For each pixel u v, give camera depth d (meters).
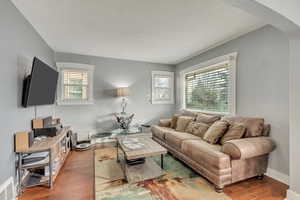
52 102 2.98
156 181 2.07
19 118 1.95
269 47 2.23
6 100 1.65
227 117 2.73
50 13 2.02
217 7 1.88
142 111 4.55
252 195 1.78
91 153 3.18
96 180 2.11
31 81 2.02
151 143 2.53
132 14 2.04
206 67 3.52
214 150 2.02
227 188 1.92
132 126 4.39
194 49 3.43
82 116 3.94
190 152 2.31
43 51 2.89
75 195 1.81
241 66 2.65
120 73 4.29
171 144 2.93
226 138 2.27
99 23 2.29
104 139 3.81
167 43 3.08
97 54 3.88
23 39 2.06
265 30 2.28
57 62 3.66
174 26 2.37
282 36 2.08
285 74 2.04
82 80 3.96
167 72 4.82
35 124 2.35
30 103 2.12
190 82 4.23
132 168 2.43
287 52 2.03
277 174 2.10
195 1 1.77
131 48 3.41
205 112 3.59
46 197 1.78
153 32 2.59
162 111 4.80
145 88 4.58
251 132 2.16
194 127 3.04
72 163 2.69
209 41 2.96
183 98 4.44
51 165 1.94
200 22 2.25
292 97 1.70
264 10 1.38
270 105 2.21
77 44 3.18
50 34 2.68
